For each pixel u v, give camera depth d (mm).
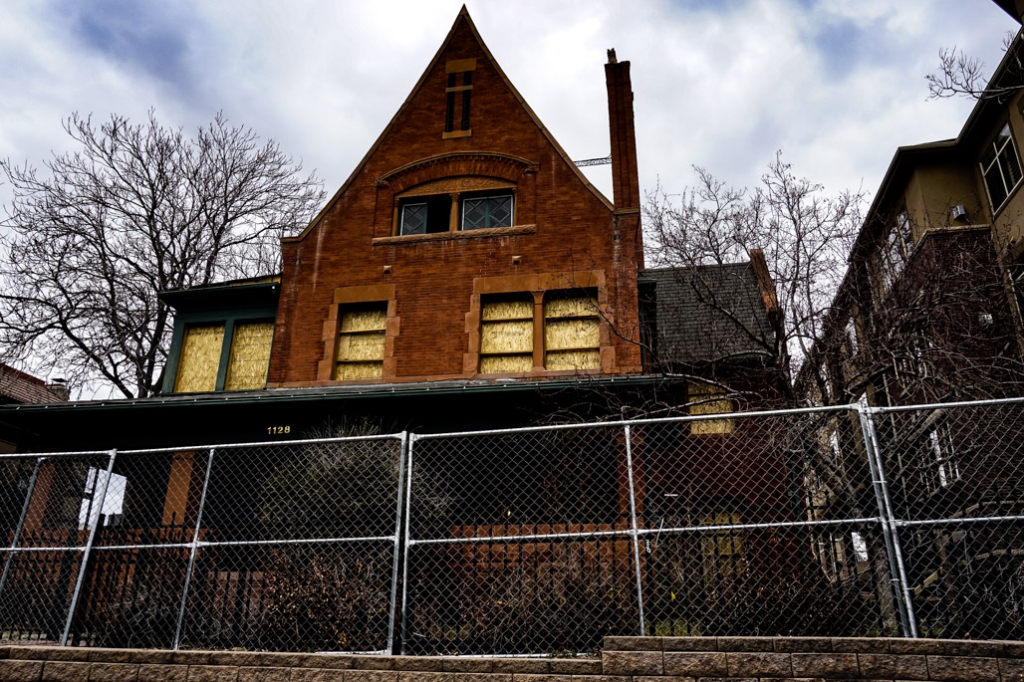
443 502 9977
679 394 13312
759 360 12781
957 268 12125
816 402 11344
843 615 7109
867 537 7832
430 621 7789
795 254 11688
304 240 17516
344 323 16812
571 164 17078
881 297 13000
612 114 20000
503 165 17406
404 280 16688
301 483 9750
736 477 11484
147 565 8523
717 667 5832
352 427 12750
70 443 14969
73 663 6895
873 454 6328
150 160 24250
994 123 17031
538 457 12328
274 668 6531
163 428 14789
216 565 8336
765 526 6359
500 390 13281
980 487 7832
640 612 6258
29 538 8445
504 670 6172
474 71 18562
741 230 12188
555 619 7414
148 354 23375
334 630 8016
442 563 8289
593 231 16391
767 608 6961
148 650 6855
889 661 5598
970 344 12289
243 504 13422
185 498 13930
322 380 16031
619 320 15336
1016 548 7023
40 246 21859
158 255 24156
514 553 8742
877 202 19797
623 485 10992
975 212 17719
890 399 12023
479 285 16312
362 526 9281
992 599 6949
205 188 25297
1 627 7996
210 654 6715
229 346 17125
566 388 12930
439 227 17719
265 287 17016
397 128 18328
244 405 14430
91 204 23125
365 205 17656
